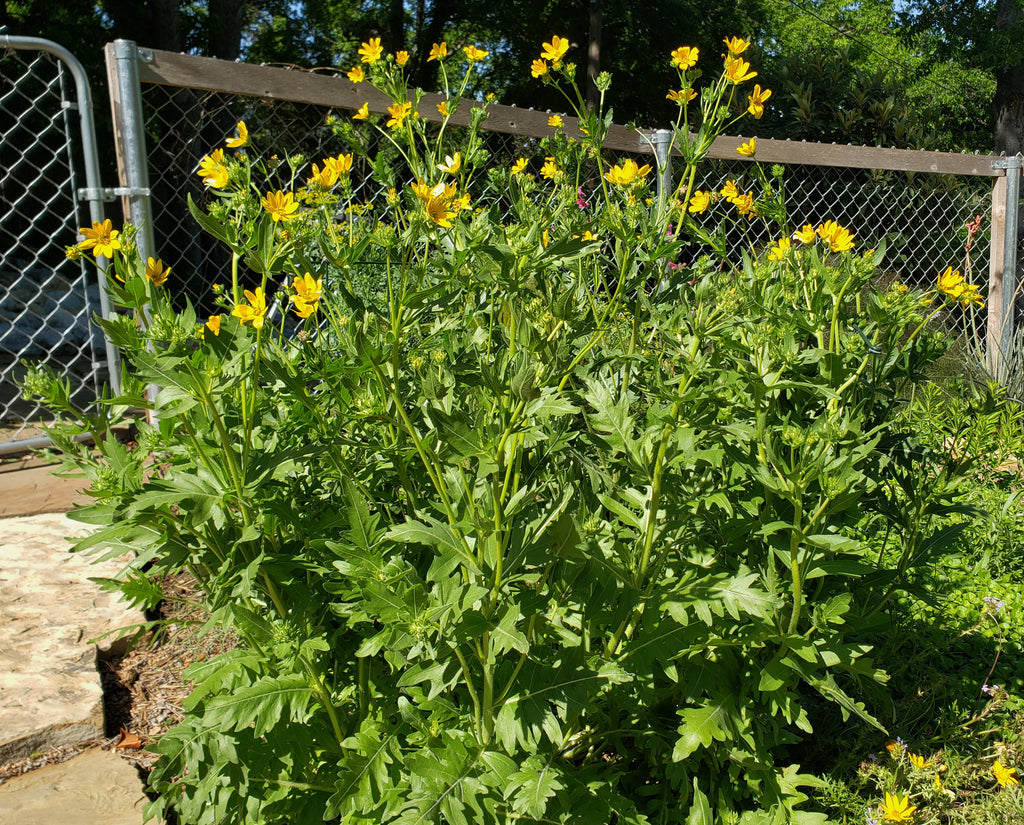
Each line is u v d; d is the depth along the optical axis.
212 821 1.78
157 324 1.62
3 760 2.17
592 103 15.62
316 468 2.03
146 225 3.68
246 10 18.34
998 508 3.62
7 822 1.97
